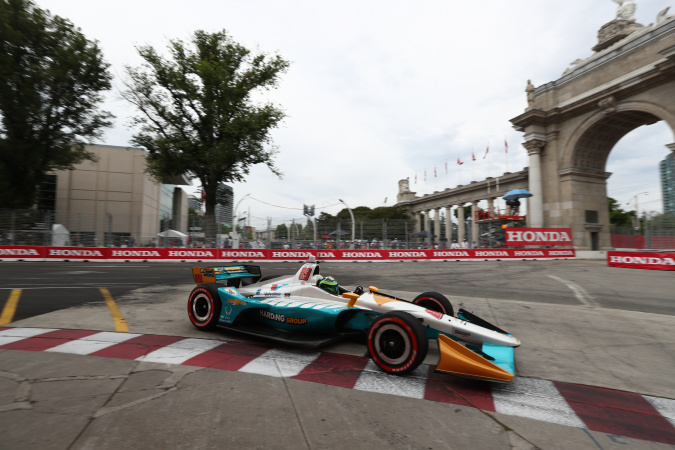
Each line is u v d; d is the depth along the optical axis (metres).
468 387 3.77
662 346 5.38
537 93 34.81
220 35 27.44
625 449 2.71
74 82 26.95
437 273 16.03
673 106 25.09
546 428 2.98
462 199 51.53
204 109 26.19
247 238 25.92
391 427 2.88
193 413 2.98
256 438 2.64
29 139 27.03
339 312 4.76
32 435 2.60
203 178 27.70
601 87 29.05
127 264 18.84
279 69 28.97
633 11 30.34
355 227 27.12
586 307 8.26
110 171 38.09
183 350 4.64
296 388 3.58
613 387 3.90
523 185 41.34
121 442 2.53
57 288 9.53
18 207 26.77
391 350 4.07
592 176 32.91
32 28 24.92
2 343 4.82
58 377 3.68
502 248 28.70
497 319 6.96
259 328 5.27
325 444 2.60
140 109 26.28
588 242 31.78
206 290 5.59
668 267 17.28
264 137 28.08
